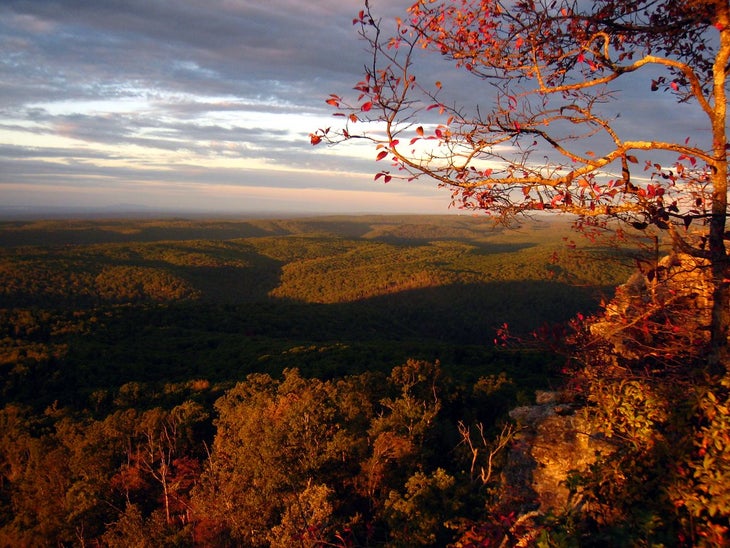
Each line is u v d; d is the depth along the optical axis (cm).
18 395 3241
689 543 277
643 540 273
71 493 1948
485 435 1667
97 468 2033
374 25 264
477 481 1259
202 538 1496
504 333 355
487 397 2302
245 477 1592
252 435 1761
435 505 1184
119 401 2936
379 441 1666
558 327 340
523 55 332
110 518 1928
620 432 384
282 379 3059
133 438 2223
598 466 356
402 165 293
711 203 288
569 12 311
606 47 313
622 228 300
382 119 281
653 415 351
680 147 280
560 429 484
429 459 1805
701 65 353
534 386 2438
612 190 287
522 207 303
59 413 2747
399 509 1196
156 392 3069
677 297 309
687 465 308
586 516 339
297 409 1725
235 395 2388
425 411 1884
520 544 349
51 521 1986
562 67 350
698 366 340
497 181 292
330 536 1047
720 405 299
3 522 2320
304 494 1226
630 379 361
